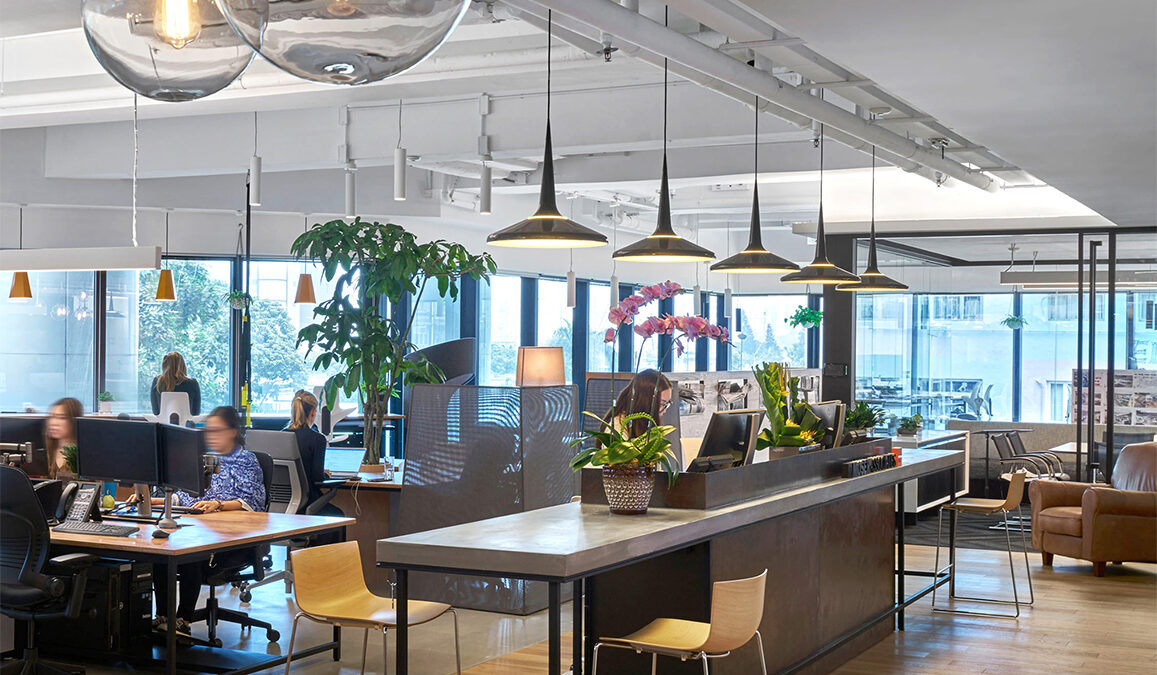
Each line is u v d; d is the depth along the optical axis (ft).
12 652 18.13
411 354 32.53
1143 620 22.94
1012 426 40.55
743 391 34.09
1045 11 12.67
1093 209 31.19
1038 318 40.78
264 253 41.42
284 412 42.57
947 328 40.68
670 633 12.86
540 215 16.15
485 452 22.15
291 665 18.19
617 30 15.38
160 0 4.25
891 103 22.43
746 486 15.44
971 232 38.88
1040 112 18.33
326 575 14.70
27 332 39.55
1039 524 29.25
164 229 40.04
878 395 40.29
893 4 12.53
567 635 20.53
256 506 20.79
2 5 19.07
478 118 29.12
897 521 24.30
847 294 40.22
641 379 15.28
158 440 17.62
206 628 20.63
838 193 40.50
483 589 22.54
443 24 3.85
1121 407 37.76
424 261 26.40
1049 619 23.02
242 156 32.07
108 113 27.30
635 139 27.55
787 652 16.87
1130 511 27.58
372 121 30.50
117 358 40.60
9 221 38.01
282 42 3.79
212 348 41.52
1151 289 37.35
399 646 12.02
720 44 19.57
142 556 16.28
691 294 63.98
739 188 42.65
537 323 51.57
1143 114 18.29
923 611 23.80
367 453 25.93
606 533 12.50
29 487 15.84
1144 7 12.42
